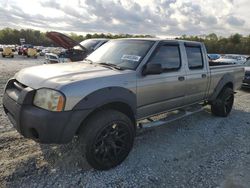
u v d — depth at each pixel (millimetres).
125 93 3408
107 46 4586
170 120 4387
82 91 2953
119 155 3412
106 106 3332
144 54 3898
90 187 2953
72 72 3324
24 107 2955
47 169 3252
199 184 3117
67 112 2850
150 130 4855
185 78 4562
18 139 4047
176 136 4637
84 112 2949
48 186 2922
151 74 3758
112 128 3275
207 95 5414
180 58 4516
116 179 3133
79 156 3576
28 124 2896
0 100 6297
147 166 3477
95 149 3133
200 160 3732
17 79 3438
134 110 3615
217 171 3439
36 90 2975
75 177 3121
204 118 5859
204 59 5172
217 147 4234
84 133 3074
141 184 3062
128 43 4328
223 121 5711
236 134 4914
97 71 3465
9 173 3104
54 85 2893
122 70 3617
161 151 3963
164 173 3324
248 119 5988
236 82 6441
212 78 5391
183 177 3252
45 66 3768
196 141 4453
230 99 6086
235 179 3264
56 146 3848
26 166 3279
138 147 4066
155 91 3963
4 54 30172
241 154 4004
